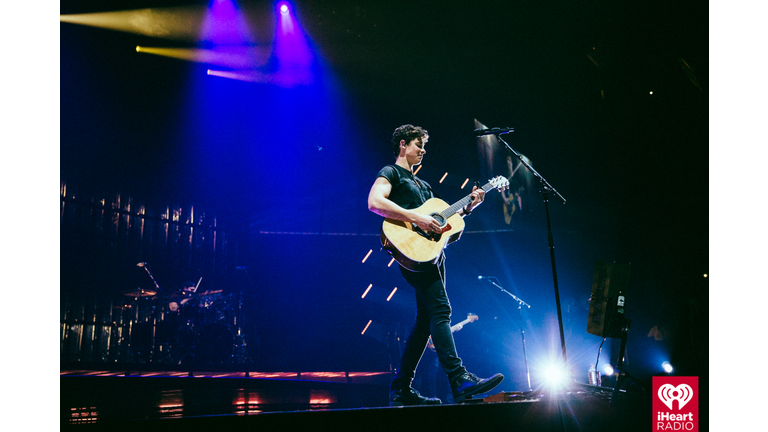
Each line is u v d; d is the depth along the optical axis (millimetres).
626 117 8578
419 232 2686
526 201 9578
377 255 10008
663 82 7996
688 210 8383
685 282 8367
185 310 7578
